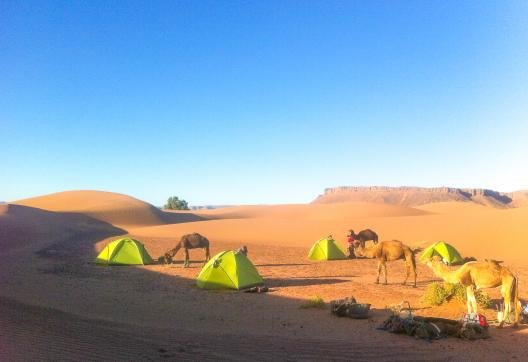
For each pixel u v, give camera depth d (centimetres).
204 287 1694
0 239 3469
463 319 1013
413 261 1809
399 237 3906
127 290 1661
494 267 1079
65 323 910
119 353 714
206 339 873
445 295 1363
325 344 872
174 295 1570
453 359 796
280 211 13588
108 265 2444
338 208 12006
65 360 646
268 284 1866
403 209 11769
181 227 5828
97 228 6247
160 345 795
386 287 1780
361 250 1894
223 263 1730
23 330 797
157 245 3881
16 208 6581
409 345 886
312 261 2811
